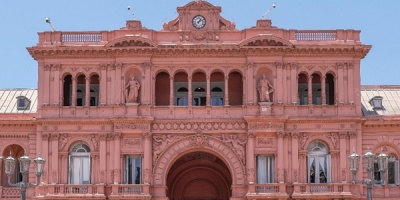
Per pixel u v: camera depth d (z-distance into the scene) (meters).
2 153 83.69
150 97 81.12
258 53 81.38
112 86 81.50
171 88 81.69
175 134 80.69
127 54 81.56
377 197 82.06
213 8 83.25
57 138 80.81
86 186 79.56
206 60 82.12
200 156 88.38
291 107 80.88
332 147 80.38
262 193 78.62
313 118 80.19
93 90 84.06
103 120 80.38
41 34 83.00
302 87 83.38
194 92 84.38
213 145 80.56
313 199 78.75
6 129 83.81
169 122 80.56
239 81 84.19
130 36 81.06
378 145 82.62
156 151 80.50
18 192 83.00
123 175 80.25
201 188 92.75
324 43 82.06
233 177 80.12
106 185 79.81
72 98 81.69
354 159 54.97
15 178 85.00
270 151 80.00
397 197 82.06
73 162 81.25
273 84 81.31
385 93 91.62
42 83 82.06
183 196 92.69
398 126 82.62
